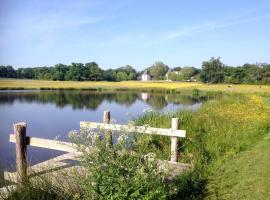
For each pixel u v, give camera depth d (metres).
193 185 5.84
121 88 82.88
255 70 86.12
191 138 8.71
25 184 5.27
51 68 138.88
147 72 146.00
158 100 39.12
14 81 111.69
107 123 7.78
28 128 16.94
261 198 5.43
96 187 4.45
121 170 4.53
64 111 25.70
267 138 10.06
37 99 40.69
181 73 131.75
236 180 6.29
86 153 4.73
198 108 16.70
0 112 24.98
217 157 7.66
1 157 10.02
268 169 6.85
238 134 9.92
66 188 5.10
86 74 130.12
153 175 4.64
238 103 19.20
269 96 35.88
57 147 6.27
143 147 5.07
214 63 94.44
